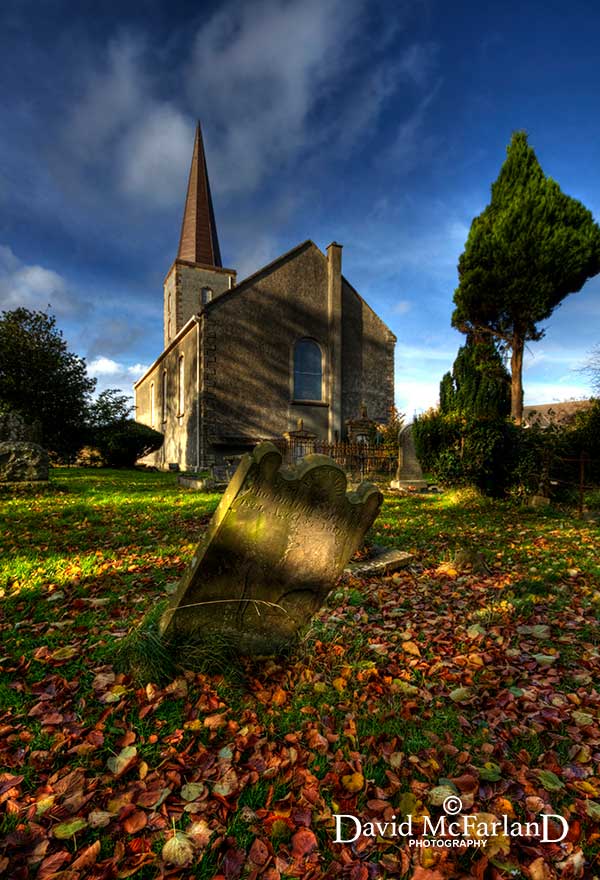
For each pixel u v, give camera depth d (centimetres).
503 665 272
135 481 1280
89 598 355
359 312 2314
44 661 256
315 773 182
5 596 354
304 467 241
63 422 2066
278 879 138
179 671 243
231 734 205
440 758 193
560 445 947
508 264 1775
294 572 261
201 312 1958
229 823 158
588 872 143
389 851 151
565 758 194
